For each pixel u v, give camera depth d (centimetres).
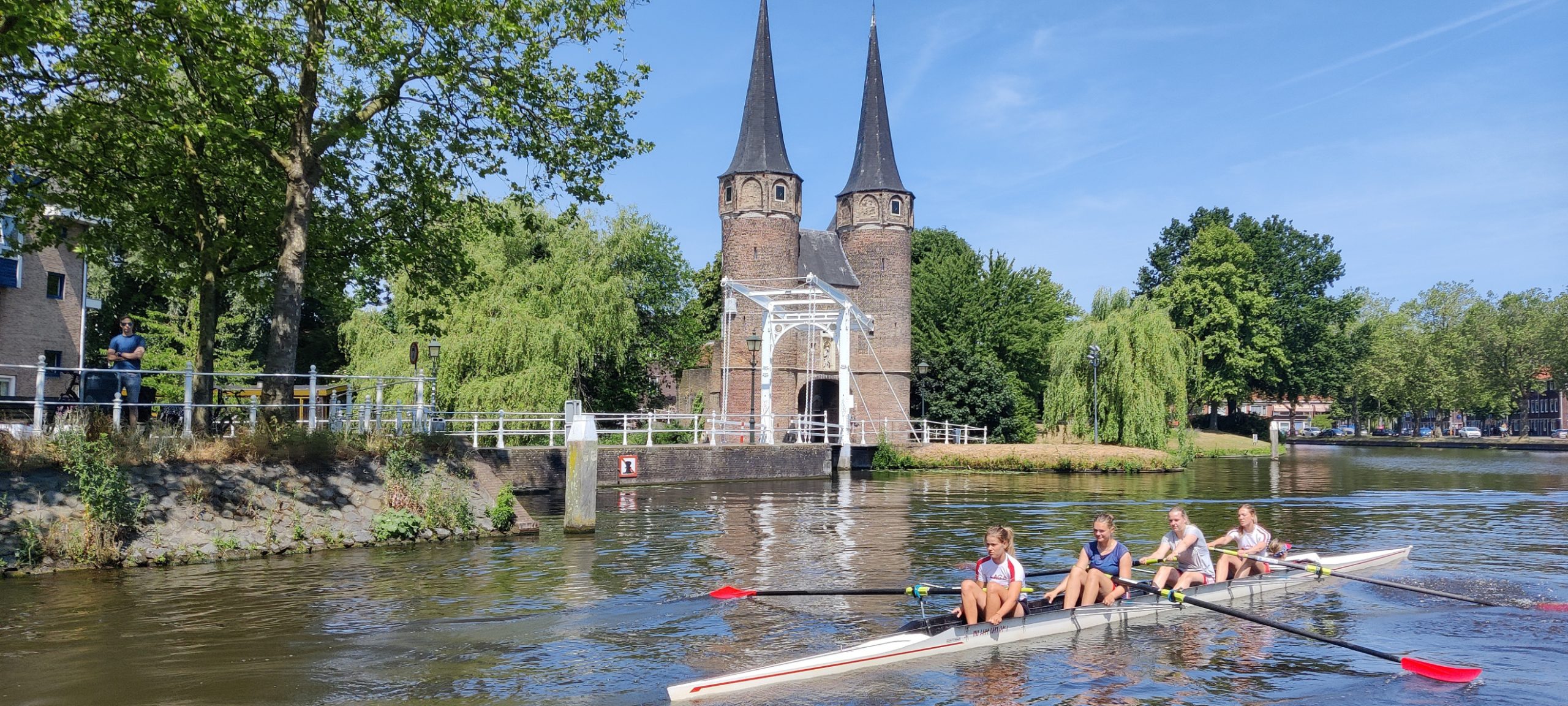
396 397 3056
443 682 851
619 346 3722
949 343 5506
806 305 4509
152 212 1738
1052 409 4431
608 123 1791
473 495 1722
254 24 1474
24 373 2523
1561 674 910
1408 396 7569
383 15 1622
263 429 1512
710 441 3531
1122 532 1855
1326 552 1584
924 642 937
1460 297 8044
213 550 1352
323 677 858
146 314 3638
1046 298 6203
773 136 4559
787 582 1305
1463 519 2098
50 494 1269
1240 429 7081
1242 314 6294
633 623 1064
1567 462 4675
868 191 4744
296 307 1614
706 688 831
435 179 1842
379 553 1466
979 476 3541
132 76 1416
